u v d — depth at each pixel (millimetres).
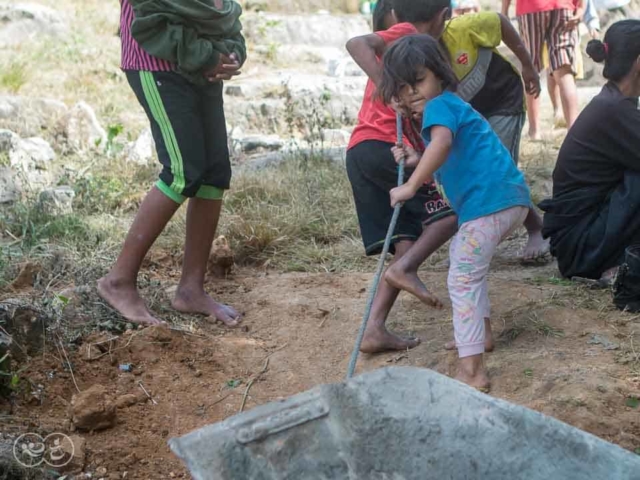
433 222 3953
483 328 3662
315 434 2336
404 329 4328
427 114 3529
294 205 6129
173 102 4199
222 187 4469
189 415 3688
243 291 4938
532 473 2285
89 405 3510
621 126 4480
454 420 2367
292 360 4121
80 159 7578
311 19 12078
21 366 3820
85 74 9812
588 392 3490
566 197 4723
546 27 8164
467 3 8859
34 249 5297
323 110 9617
